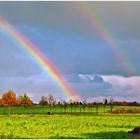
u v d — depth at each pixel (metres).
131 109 156.12
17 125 70.12
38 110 148.38
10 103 153.25
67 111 150.62
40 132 55.25
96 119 94.31
